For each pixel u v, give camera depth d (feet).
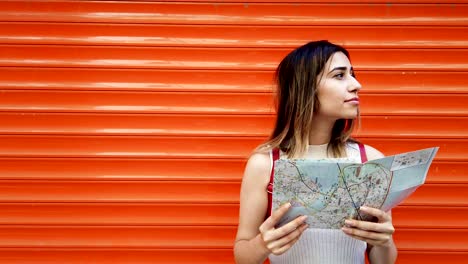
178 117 8.68
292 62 6.62
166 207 8.53
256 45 8.78
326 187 5.39
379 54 8.74
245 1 8.81
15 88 8.65
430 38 8.75
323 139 6.76
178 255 8.48
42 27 8.77
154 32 8.80
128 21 8.79
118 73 8.72
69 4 8.78
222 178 8.58
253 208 6.47
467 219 8.46
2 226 8.45
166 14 8.79
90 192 8.52
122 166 8.57
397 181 5.45
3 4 8.78
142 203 8.52
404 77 8.70
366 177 5.33
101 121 8.64
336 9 8.75
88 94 8.68
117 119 8.65
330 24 8.78
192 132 8.64
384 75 8.71
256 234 6.51
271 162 6.48
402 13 8.79
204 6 8.81
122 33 8.79
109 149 8.59
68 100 8.66
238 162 8.63
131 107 8.66
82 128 8.61
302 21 8.79
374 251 6.63
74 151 8.57
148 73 8.73
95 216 8.49
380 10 8.80
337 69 6.34
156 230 8.50
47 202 8.49
